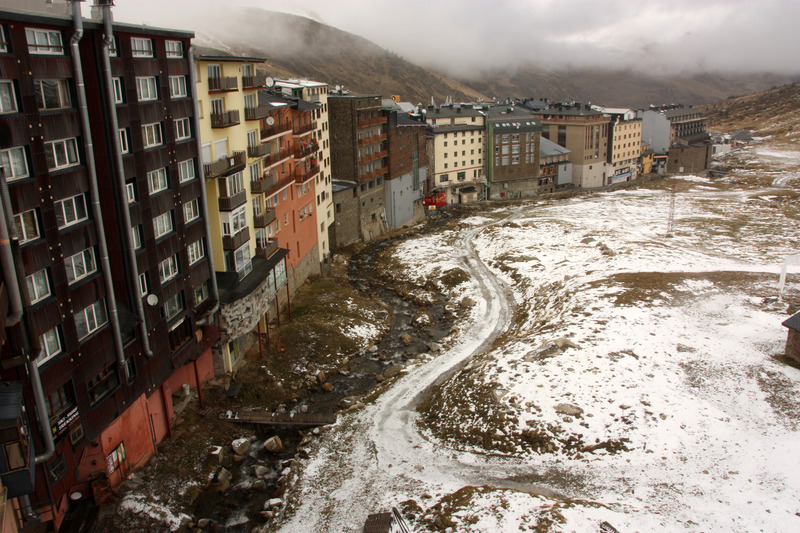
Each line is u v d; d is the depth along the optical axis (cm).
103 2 2966
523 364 4725
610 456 3678
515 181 15400
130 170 3328
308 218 7475
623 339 5038
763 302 6003
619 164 18100
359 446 4081
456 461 3809
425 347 5969
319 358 5556
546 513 3075
